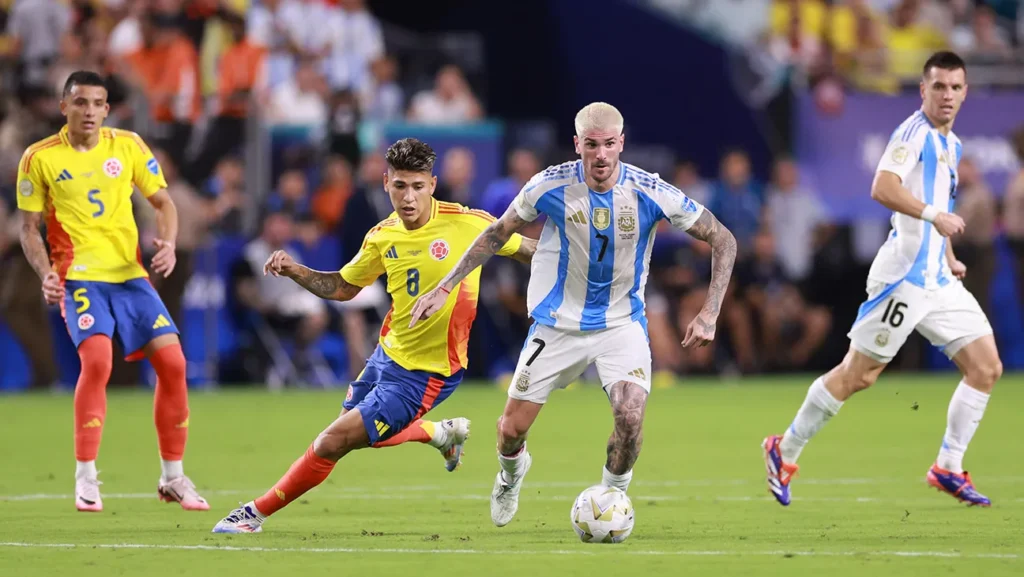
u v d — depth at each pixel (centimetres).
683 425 5081
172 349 2992
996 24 8988
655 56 8762
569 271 2538
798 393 6556
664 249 7344
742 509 2942
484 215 2666
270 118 7162
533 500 3116
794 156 7494
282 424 5116
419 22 9375
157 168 3138
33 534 2550
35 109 6394
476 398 6209
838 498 3142
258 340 6662
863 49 8500
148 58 6988
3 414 5475
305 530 2608
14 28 6788
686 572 2070
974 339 3022
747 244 7481
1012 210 7406
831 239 7562
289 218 6588
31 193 3034
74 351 6619
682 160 8606
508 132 7381
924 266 3039
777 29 8631
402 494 3244
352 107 6825
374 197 6519
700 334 2467
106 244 3050
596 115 2411
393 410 2562
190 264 6222
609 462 2503
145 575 2066
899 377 7662
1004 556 2217
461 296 2600
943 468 3008
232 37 7219
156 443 4481
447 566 2136
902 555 2230
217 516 2852
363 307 6762
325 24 7662
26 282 6359
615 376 2516
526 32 9200
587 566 2131
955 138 3103
